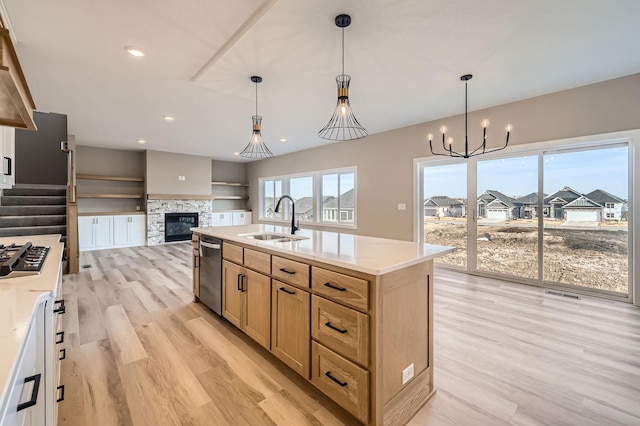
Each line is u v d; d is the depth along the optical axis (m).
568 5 2.06
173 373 2.01
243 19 2.22
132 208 7.80
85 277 4.44
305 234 2.85
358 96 3.79
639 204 3.21
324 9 2.07
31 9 2.07
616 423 1.56
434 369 2.07
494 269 4.40
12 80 1.03
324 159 7.04
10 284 1.16
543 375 1.99
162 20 2.22
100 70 3.04
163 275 4.59
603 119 3.35
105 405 1.68
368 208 5.96
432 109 4.33
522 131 3.95
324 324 1.68
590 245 3.62
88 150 7.17
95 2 2.01
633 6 2.06
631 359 2.17
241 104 4.11
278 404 1.72
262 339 2.21
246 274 2.41
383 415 1.47
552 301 3.41
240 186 10.15
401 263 1.50
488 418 1.61
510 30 2.36
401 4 2.03
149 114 4.54
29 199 5.07
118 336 2.54
